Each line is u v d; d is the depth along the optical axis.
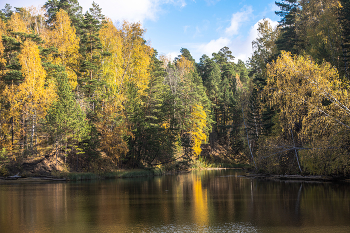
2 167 37.47
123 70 51.75
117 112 48.38
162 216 13.82
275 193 21.34
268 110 44.12
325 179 29.97
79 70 48.34
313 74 24.48
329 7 40.97
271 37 58.16
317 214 13.43
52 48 46.38
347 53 34.28
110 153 45.62
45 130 41.16
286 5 54.47
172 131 59.16
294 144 31.55
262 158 36.75
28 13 64.31
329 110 24.52
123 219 13.23
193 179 38.78
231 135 87.12
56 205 17.53
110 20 55.03
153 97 60.28
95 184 32.19
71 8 71.88
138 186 29.52
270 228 11.06
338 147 24.48
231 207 16.05
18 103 39.09
